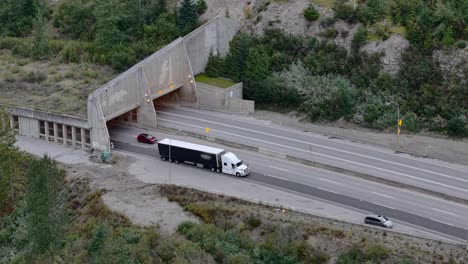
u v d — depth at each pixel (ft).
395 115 278.26
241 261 172.76
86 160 256.32
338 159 247.09
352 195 215.72
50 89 323.37
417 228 191.21
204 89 313.73
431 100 279.08
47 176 184.65
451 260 171.22
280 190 220.84
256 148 257.75
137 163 250.37
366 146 261.85
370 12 317.01
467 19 294.46
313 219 196.34
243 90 319.27
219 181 230.07
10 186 228.84
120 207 214.28
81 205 222.48
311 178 230.89
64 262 167.32
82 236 193.06
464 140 262.06
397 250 176.24
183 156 245.45
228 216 203.21
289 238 186.80
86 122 265.54
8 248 191.93
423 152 253.65
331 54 315.37
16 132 269.03
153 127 288.71
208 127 286.05
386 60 300.40
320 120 289.33
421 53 292.61
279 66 322.14
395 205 207.62
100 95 265.13
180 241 184.44
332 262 178.09
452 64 284.41
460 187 221.46
